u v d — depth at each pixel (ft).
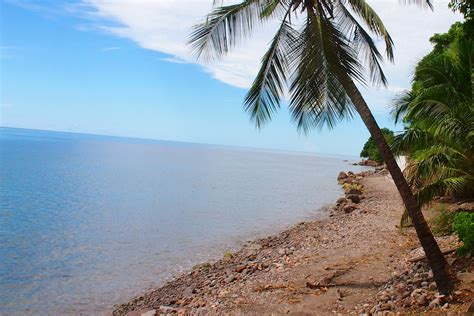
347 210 84.12
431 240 25.70
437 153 35.27
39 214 88.02
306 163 464.65
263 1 30.37
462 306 22.41
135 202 111.65
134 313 34.42
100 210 96.58
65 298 41.19
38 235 68.74
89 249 60.85
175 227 78.89
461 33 46.52
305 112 29.91
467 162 35.99
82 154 366.43
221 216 92.63
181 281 45.32
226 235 72.33
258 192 143.95
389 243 44.24
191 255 58.54
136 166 260.01
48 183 145.69
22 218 82.69
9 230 71.36
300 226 73.10
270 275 39.04
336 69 27.94
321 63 27.96
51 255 57.00
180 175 208.95
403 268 33.09
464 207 48.39
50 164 230.48
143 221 84.38
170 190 142.31
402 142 35.94
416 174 36.63
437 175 36.63
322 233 59.16
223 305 31.71
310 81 28.71
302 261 42.70
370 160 325.83
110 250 60.54
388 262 36.45
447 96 36.06
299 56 29.45
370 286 30.73
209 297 35.76
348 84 27.94
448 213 45.16
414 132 35.65
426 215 52.24
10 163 218.79
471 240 29.32
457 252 30.35
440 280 25.13
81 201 109.19
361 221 64.23
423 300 24.40
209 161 387.75
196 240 68.13
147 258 56.59
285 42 30.73
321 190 153.99
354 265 36.94
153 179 180.55
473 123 33.24
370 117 27.17
